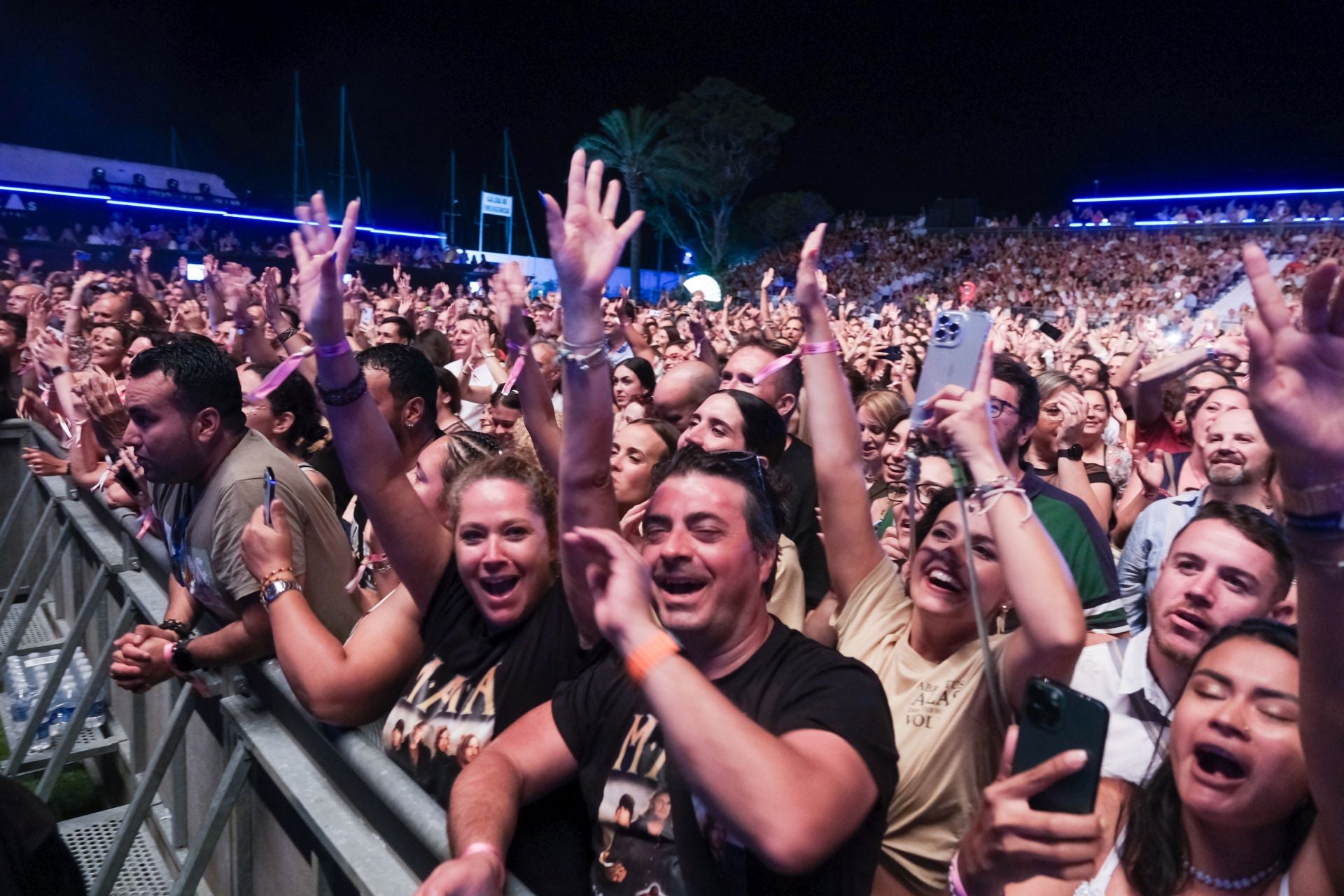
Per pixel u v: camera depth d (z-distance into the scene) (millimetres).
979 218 45125
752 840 1347
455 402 5504
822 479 2541
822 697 1631
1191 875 1601
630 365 5707
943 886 2043
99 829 3705
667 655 1383
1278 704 1479
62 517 5133
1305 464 1098
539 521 2141
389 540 2279
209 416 2824
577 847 2025
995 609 2148
